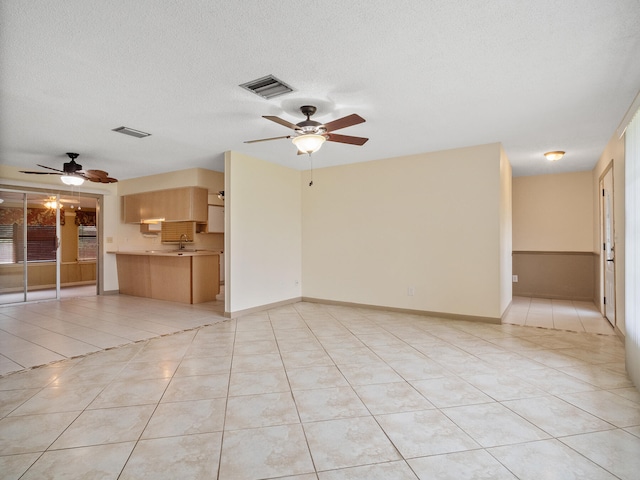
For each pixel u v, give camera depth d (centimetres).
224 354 342
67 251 914
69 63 244
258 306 531
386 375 288
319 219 597
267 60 243
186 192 635
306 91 291
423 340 384
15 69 252
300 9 189
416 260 507
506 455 182
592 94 299
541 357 329
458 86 283
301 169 607
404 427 210
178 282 635
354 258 561
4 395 255
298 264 612
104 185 727
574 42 222
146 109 328
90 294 728
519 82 277
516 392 255
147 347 365
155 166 592
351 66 251
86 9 186
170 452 187
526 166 594
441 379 279
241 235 502
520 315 509
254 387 267
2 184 596
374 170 541
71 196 710
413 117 354
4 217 641
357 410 231
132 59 239
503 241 479
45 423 216
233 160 487
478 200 461
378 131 400
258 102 312
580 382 272
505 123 372
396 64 249
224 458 182
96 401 245
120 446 192
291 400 246
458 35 215
